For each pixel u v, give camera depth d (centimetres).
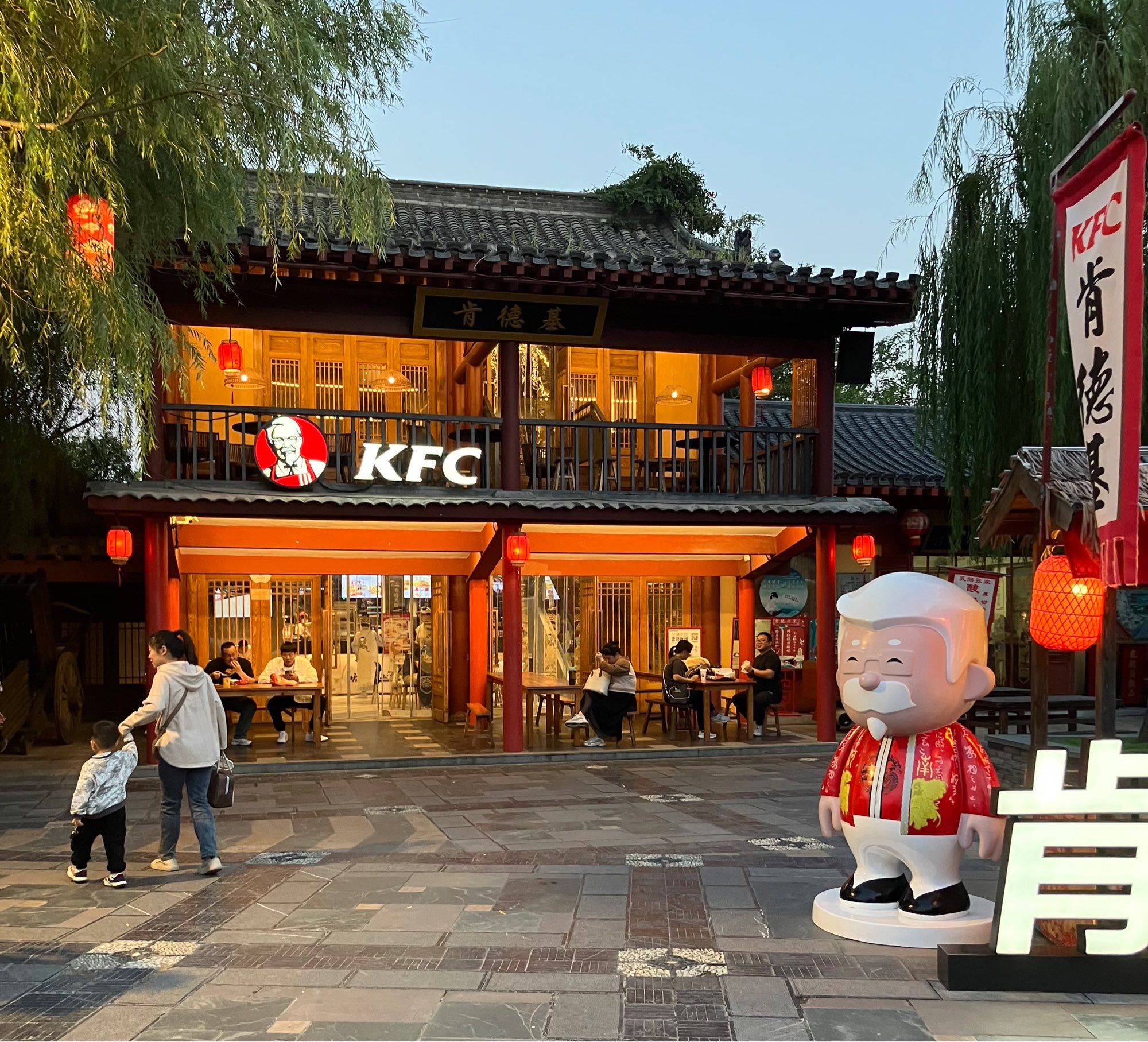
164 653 759
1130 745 905
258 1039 457
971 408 1219
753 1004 493
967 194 1219
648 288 1287
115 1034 462
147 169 862
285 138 795
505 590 1322
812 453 1452
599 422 1380
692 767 1284
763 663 1484
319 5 813
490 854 812
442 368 1689
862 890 608
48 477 1423
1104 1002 495
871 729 587
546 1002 498
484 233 1822
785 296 1321
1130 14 1035
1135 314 499
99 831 715
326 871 758
